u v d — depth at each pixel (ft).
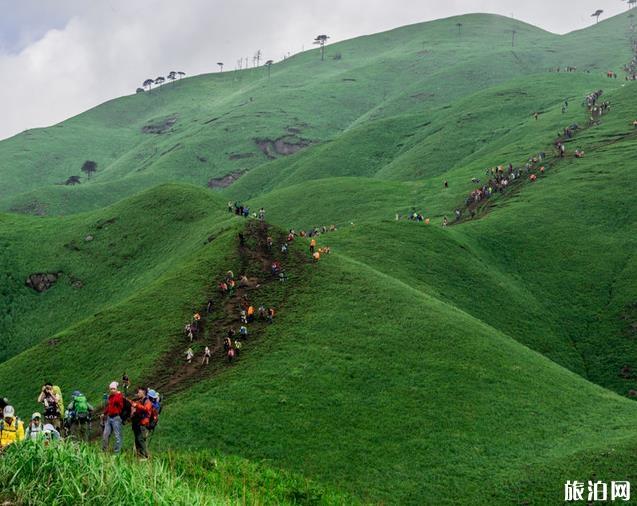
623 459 140.36
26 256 464.24
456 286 314.35
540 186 458.50
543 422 171.32
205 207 467.11
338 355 201.87
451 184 538.06
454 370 196.44
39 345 245.04
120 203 510.99
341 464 149.28
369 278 260.62
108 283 423.23
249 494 87.56
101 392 198.49
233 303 243.81
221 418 164.45
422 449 156.87
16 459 59.72
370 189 581.12
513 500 134.21
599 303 324.60
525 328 297.12
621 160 469.57
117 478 59.57
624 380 263.29
